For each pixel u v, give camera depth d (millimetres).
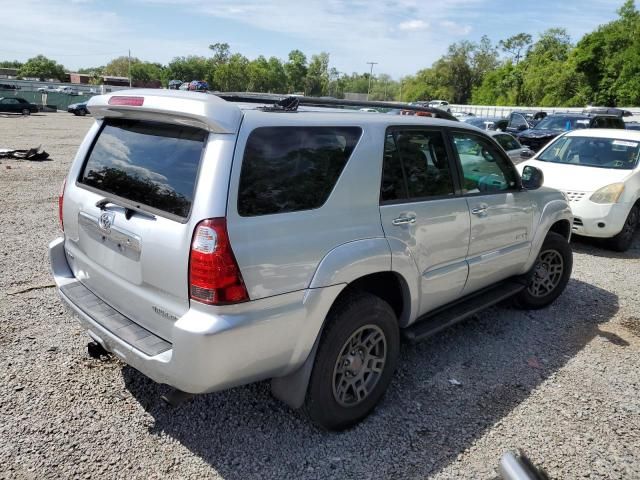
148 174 2688
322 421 2898
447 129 3695
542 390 3602
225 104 2518
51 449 2762
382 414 3236
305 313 2613
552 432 3139
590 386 3684
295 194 2623
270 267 2467
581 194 7258
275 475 2674
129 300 2762
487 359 4016
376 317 2996
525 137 17625
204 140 2498
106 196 2924
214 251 2309
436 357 4016
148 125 2873
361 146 2977
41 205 8625
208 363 2332
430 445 2969
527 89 67500
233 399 3299
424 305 3480
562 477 2777
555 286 5094
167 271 2453
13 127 26984
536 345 4297
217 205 2340
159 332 2619
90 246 3031
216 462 2742
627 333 4613
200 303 2350
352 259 2793
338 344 2811
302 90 120625
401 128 3293
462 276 3760
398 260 3102
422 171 3420
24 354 3664
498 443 3014
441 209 3455
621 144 8211
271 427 3047
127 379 3424
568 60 60500
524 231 4422
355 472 2727
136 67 107625
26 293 4738
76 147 18250
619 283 6031
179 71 105312
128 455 2756
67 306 3094
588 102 54531
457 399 3439
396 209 3127
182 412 3139
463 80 97438
